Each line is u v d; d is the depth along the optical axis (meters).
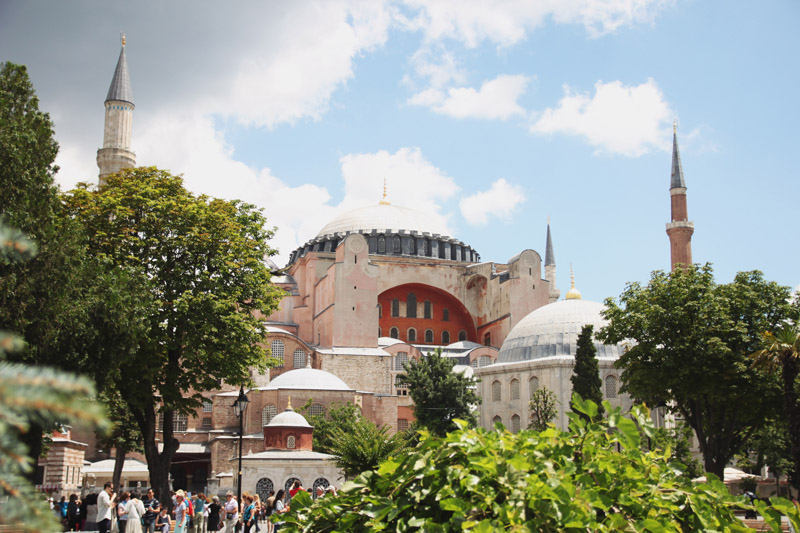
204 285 38.12
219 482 70.12
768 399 41.28
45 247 25.86
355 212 112.62
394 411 83.69
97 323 28.45
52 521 3.10
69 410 3.04
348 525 8.37
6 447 3.02
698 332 42.41
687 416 46.28
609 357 71.44
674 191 82.12
